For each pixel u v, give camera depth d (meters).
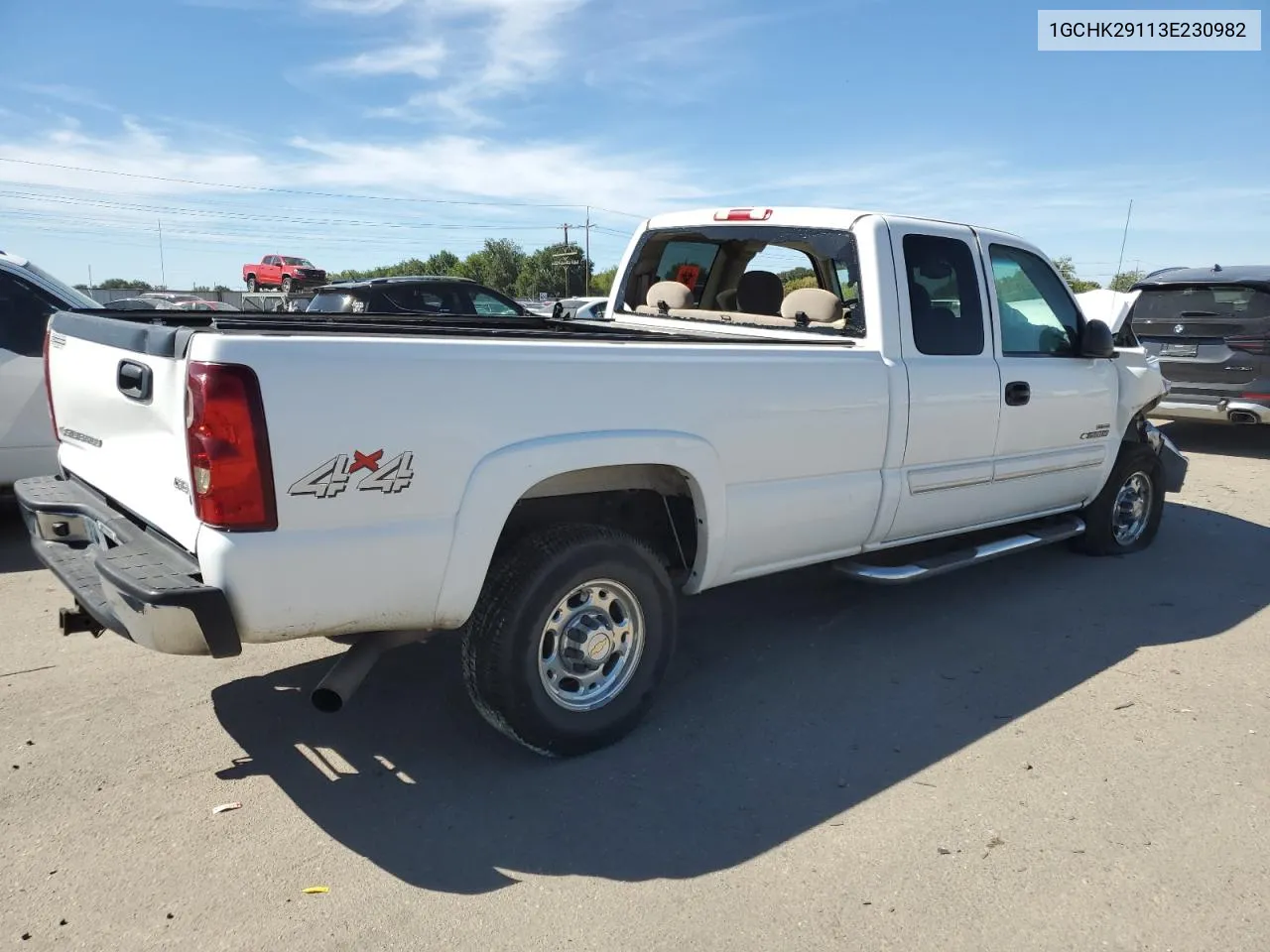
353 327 3.53
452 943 2.46
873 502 4.25
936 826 3.05
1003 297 4.98
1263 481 9.01
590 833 2.98
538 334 3.86
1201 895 2.71
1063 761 3.50
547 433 3.12
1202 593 5.52
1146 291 10.55
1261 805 3.21
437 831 2.97
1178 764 3.49
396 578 2.86
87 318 3.47
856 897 2.68
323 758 3.41
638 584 3.47
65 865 2.74
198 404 2.56
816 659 4.42
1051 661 4.45
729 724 3.75
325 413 2.68
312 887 2.67
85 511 3.39
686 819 3.07
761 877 2.77
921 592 5.42
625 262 5.73
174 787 3.18
